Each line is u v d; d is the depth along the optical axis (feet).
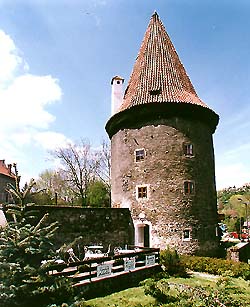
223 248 70.28
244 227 164.76
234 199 230.48
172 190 66.23
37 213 51.34
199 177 69.31
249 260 69.77
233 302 32.58
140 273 45.96
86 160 143.74
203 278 48.21
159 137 68.80
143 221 67.05
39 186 157.38
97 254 53.57
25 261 27.89
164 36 82.89
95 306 32.91
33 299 28.09
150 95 71.82
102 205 121.49
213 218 71.00
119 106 83.46
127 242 67.15
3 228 29.17
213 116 73.82
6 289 26.25
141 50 85.05
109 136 86.63
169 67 77.36
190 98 71.46
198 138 71.26
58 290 29.73
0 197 139.44
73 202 142.72
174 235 64.39
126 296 37.09
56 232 53.72
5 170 150.10
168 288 38.29
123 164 73.46
